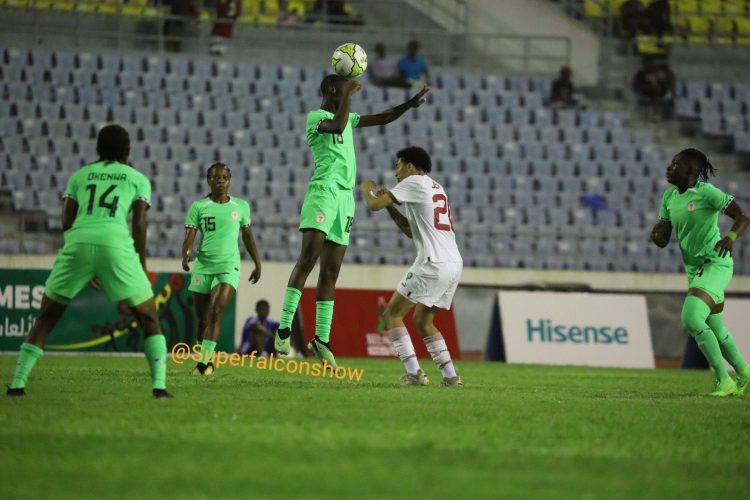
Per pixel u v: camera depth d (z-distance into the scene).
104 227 25.86
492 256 87.12
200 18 97.31
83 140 87.19
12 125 86.75
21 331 60.56
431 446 19.77
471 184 91.69
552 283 81.88
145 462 17.53
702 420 26.66
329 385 35.00
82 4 95.69
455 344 71.44
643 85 101.62
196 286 41.69
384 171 91.19
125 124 89.56
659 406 30.70
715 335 37.66
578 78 104.31
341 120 34.16
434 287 35.56
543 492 15.62
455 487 15.77
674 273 83.81
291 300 35.34
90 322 60.31
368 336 69.00
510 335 68.88
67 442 19.55
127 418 23.09
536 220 90.56
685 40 107.88
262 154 89.94
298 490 15.28
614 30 106.88
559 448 20.48
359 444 19.94
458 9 104.00
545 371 56.75
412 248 85.44
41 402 26.23
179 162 87.88
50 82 90.69
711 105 103.62
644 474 17.72
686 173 36.38
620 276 82.94
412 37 99.94
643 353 70.75
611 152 97.12
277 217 85.75
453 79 99.00
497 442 20.98
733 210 35.91
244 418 23.59
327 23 101.06
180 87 93.19
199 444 19.53
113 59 93.19
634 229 91.75
